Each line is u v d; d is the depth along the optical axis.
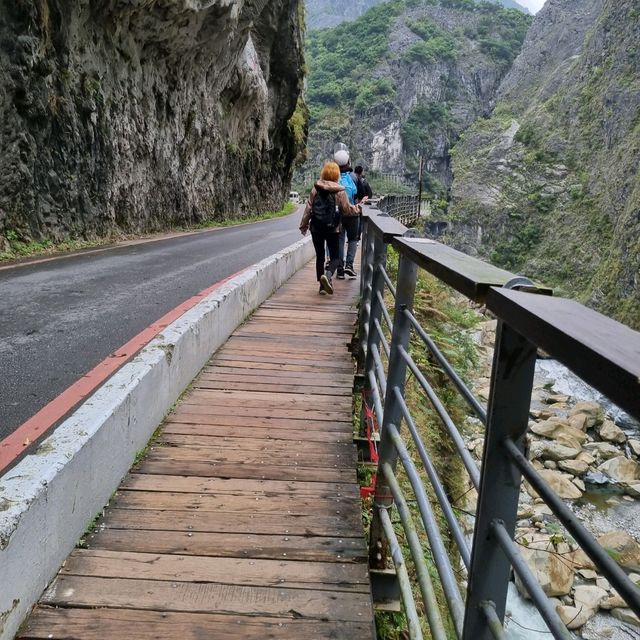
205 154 26.62
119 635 2.19
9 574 2.08
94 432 2.89
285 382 5.07
